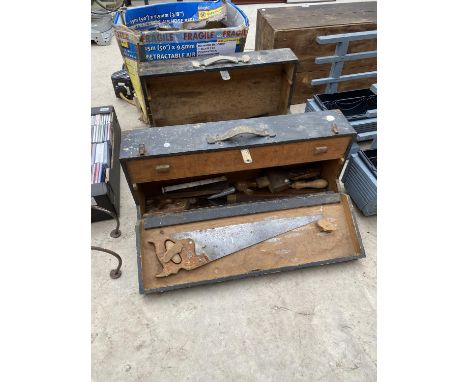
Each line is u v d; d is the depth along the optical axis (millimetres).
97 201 1957
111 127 2387
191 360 1567
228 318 1706
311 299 1788
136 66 2496
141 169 1606
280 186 2047
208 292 1791
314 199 1928
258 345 1622
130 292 1782
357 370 1558
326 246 1854
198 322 1688
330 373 1547
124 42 2408
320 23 2707
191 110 2590
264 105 2711
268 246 1812
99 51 3832
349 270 1908
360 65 3043
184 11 2777
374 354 1605
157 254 1709
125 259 1926
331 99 2660
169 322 1683
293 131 1709
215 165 1693
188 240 1754
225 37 2459
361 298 1798
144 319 1689
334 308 1759
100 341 1612
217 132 1683
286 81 2465
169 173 1668
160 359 1566
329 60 2523
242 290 1807
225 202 2086
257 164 1754
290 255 1811
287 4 5059
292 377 1532
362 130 2492
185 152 1571
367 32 2430
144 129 1691
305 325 1693
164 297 1766
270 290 1814
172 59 2465
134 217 2160
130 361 1556
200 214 1813
